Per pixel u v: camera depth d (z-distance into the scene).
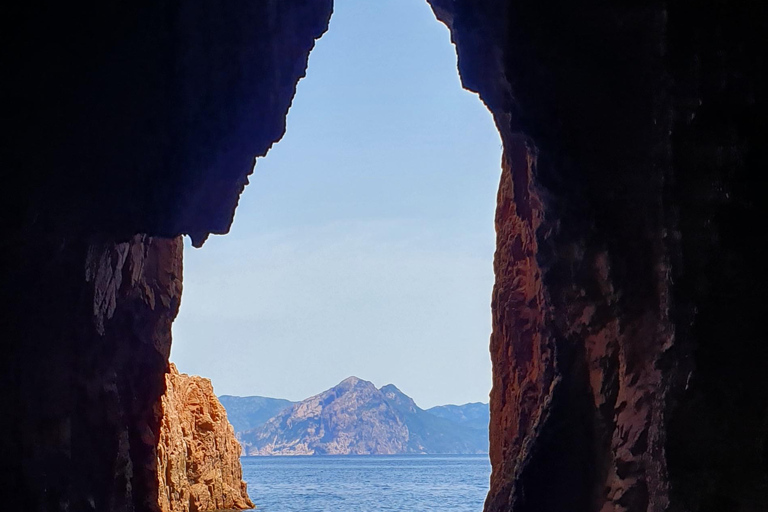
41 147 16.73
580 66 17.66
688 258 15.53
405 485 133.88
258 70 21.08
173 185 19.81
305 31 22.62
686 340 15.48
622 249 18.06
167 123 19.02
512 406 27.98
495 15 18.98
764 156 14.77
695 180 15.38
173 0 17.70
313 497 100.25
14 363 16.78
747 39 14.83
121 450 21.27
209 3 18.81
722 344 15.05
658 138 16.48
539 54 18.00
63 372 18.42
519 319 27.83
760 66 14.73
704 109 15.19
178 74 18.67
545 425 20.83
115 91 17.61
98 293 19.80
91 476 19.55
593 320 19.59
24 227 16.64
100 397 20.31
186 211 20.70
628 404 18.25
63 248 17.89
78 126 17.23
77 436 19.03
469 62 21.42
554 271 20.31
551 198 19.27
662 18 15.70
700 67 15.23
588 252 18.94
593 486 19.69
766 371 14.70
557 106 18.28
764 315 14.74
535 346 26.78
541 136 18.72
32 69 16.28
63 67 16.61
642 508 17.53
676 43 15.47
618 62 17.20
